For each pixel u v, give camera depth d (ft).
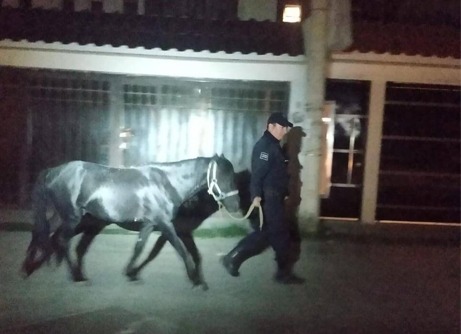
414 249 17.79
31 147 18.99
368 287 14.25
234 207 13.64
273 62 18.62
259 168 13.87
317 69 17.65
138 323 11.53
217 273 14.70
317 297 13.42
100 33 18.67
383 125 20.07
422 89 19.89
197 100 18.93
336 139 19.94
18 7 20.36
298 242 17.71
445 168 20.54
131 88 18.81
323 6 17.35
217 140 19.11
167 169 13.53
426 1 22.71
